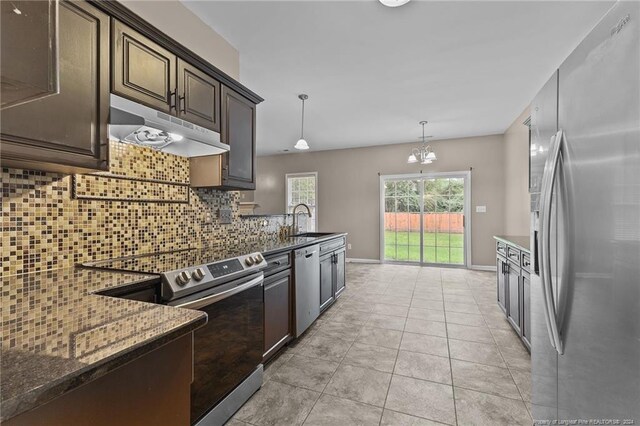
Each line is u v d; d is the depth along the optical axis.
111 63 1.40
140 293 1.22
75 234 1.55
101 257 1.67
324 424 1.59
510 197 5.05
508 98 3.83
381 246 6.37
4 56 0.73
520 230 4.54
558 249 1.10
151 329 0.72
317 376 2.05
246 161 2.47
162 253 2.00
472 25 2.36
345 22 2.31
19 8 0.72
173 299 1.32
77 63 1.26
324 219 6.89
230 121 2.27
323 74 3.17
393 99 3.86
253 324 1.89
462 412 1.67
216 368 1.56
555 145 1.11
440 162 5.92
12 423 0.53
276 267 2.28
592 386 0.93
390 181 6.37
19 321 0.77
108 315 0.82
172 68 1.75
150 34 1.60
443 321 3.03
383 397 1.81
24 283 1.18
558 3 2.12
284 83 3.39
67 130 1.21
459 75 3.21
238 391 1.72
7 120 1.03
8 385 0.48
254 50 2.69
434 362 2.22
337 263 3.68
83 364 0.55
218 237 2.57
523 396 1.81
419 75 3.20
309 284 2.81
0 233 1.27
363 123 4.87
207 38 2.33
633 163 0.74
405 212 6.23
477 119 4.68
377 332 2.79
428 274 5.25
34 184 1.38
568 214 1.04
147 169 1.97
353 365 2.19
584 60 0.96
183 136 1.72
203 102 2.00
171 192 2.14
